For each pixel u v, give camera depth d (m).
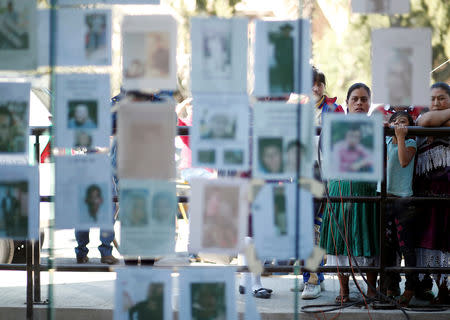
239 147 4.76
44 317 6.64
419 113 7.09
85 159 4.82
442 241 6.75
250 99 4.72
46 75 4.82
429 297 7.12
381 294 6.48
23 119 4.85
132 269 4.86
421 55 4.84
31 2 4.71
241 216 4.80
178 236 5.82
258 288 7.29
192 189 4.80
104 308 6.65
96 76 4.75
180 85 4.98
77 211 4.86
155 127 4.76
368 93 6.67
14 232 4.95
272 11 4.91
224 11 5.21
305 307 6.79
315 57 7.41
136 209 4.80
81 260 7.23
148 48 4.75
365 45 7.40
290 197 4.78
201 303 4.88
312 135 4.73
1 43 4.75
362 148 4.95
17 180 4.91
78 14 4.73
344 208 6.88
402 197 6.51
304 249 4.80
